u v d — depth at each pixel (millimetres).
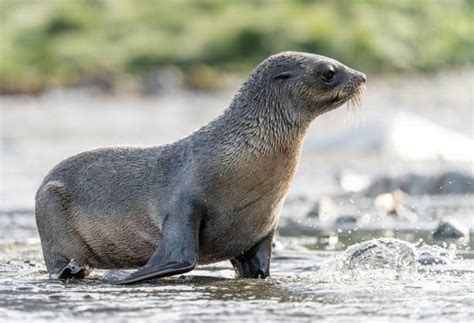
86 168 38188
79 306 29641
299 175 80750
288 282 34781
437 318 27406
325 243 47750
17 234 51500
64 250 38188
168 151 37312
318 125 126250
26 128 128875
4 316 28219
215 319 27547
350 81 36719
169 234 35250
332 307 29188
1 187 74500
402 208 59844
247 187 35750
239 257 37469
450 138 95438
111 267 38500
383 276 35469
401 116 100125
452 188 67250
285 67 36781
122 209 37125
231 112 36781
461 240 46719
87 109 159500
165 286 33906
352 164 86875
